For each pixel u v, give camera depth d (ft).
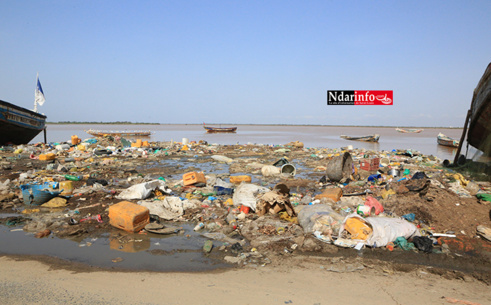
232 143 135.74
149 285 16.20
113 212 24.76
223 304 14.37
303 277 17.15
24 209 29.63
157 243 22.12
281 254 20.16
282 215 26.76
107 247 21.44
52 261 19.20
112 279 16.85
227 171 53.52
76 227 24.79
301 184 41.93
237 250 20.71
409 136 236.22
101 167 54.75
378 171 44.52
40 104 99.14
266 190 31.96
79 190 35.06
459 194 30.48
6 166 52.24
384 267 18.33
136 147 86.99
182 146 93.81
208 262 19.17
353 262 18.93
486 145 41.93
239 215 26.94
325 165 60.54
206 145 99.50
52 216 27.48
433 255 19.72
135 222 23.97
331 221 22.74
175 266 18.60
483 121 46.98
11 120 85.40
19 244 21.84
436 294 15.38
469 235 22.45
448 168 52.75
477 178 40.86
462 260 19.17
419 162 61.00
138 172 51.31
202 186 38.73
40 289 15.67
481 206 26.89
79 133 209.67
